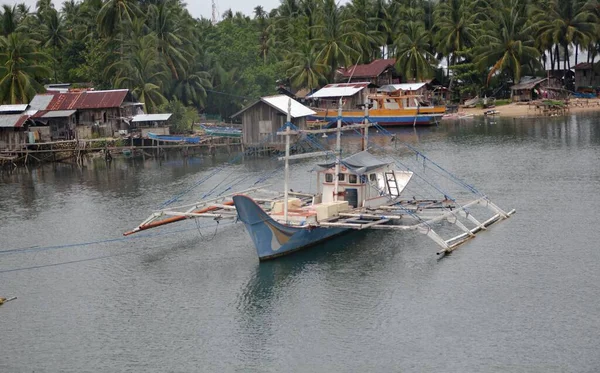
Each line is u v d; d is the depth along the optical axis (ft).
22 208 178.29
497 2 415.85
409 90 365.61
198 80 343.46
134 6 320.50
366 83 359.66
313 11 422.41
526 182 181.27
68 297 113.29
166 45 325.42
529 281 110.73
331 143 285.23
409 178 167.63
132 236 143.95
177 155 269.44
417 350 91.25
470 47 412.36
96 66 326.44
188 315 104.58
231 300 108.88
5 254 136.26
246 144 267.80
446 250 124.57
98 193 194.08
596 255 120.88
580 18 387.34
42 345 97.35
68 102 278.67
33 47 307.99
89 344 97.09
